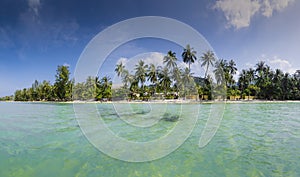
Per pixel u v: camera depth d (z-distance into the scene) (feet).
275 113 51.49
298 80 147.43
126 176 12.86
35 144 20.29
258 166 14.29
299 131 26.58
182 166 14.25
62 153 17.31
